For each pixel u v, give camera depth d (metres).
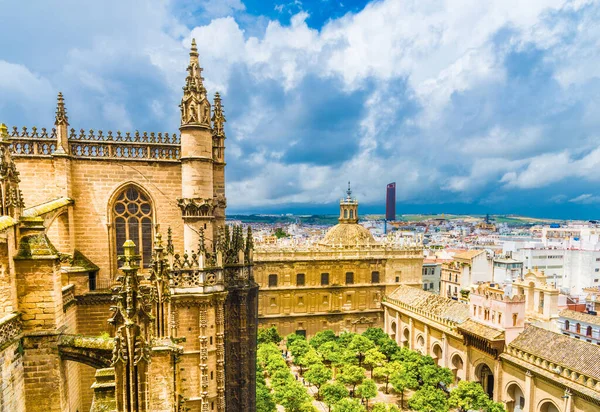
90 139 32.94
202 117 31.72
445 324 69.81
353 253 94.81
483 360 59.78
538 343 51.81
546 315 61.44
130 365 17.02
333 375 74.19
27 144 31.73
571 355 46.72
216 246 32.91
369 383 59.50
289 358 83.06
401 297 89.44
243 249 36.12
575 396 43.56
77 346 21.39
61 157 31.59
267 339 79.88
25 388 20.59
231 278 34.81
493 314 58.50
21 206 21.12
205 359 31.08
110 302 32.25
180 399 25.47
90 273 32.84
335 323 92.88
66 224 31.80
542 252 130.00
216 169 36.56
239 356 35.28
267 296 89.38
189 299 30.61
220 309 31.94
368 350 74.12
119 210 33.81
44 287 20.83
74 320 30.95
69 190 32.19
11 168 20.56
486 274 111.12
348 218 102.44
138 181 33.75
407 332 86.19
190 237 31.84
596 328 69.19
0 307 19.11
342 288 93.19
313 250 92.31
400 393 67.81
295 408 52.09
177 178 34.50
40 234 21.28
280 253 90.31
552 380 46.22
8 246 19.55
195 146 31.53
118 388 17.06
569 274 130.50
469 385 55.47
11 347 19.41
